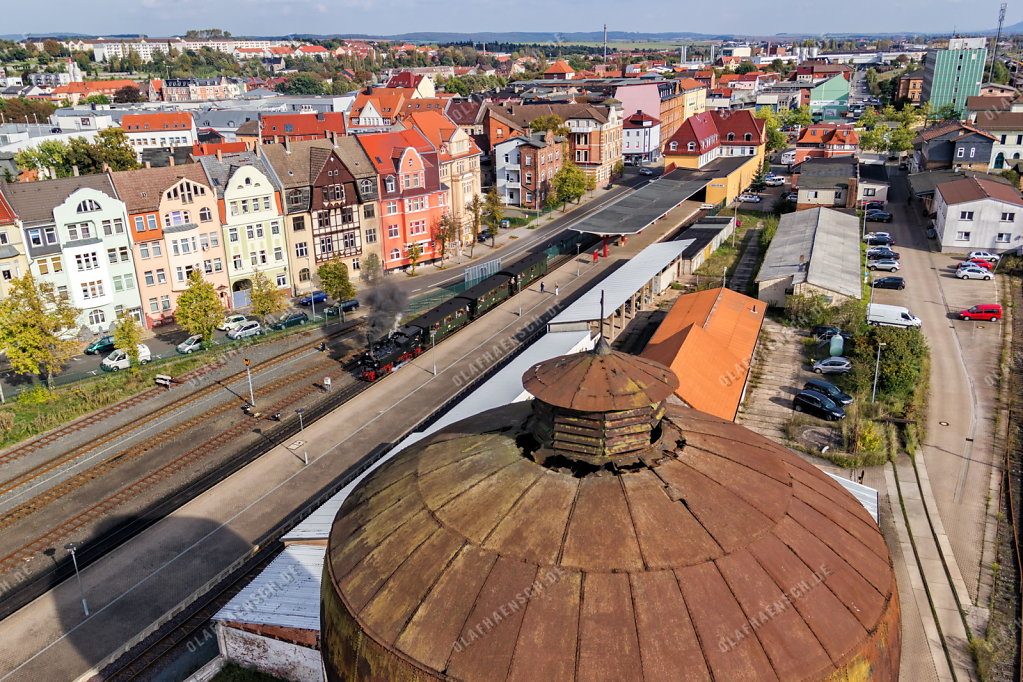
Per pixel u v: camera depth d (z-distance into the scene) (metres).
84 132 144.88
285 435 56.44
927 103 192.50
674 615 13.86
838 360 62.84
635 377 16.89
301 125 148.88
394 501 17.44
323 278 78.81
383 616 15.02
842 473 48.84
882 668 15.11
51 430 57.50
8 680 34.91
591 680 13.25
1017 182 113.56
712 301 66.62
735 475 16.91
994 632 35.38
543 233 113.81
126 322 65.06
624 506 15.47
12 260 67.94
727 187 122.25
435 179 98.56
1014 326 72.69
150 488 50.16
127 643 36.84
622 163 154.75
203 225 78.81
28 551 44.06
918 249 96.50
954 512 44.69
